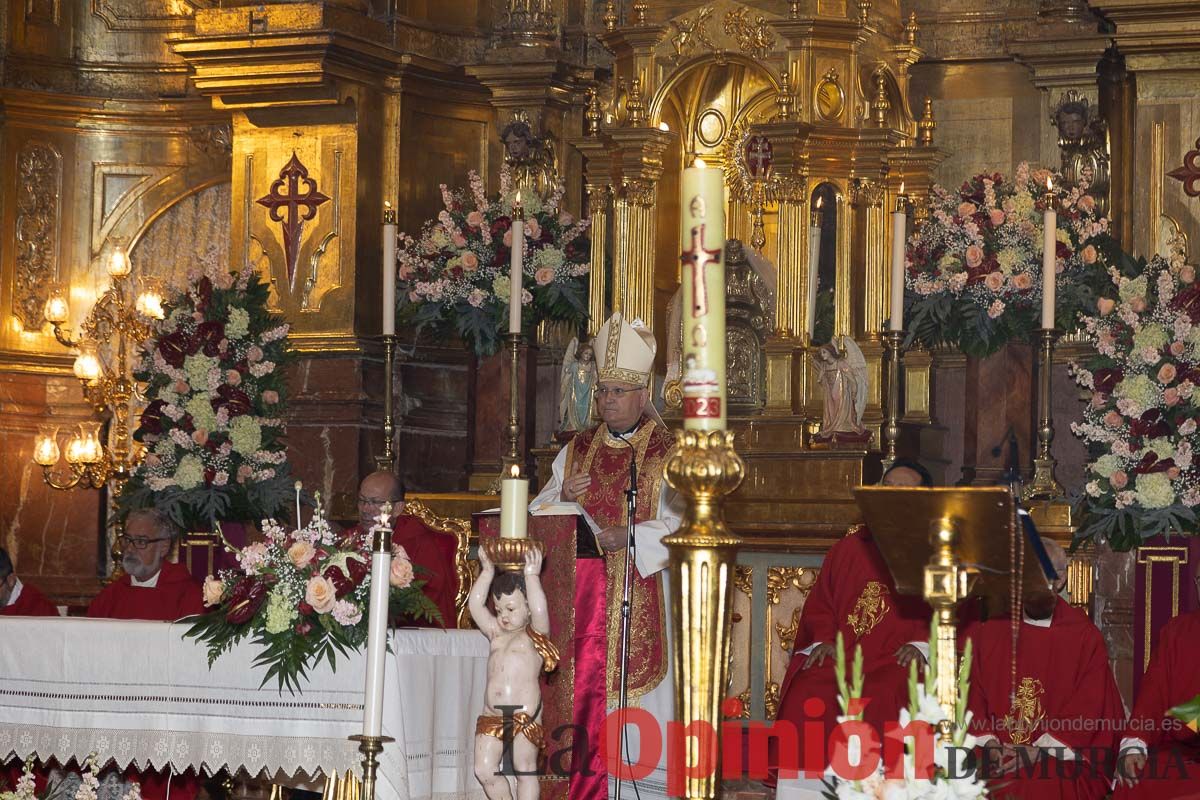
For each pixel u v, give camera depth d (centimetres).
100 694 999
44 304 1912
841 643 580
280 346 1583
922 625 1165
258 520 1553
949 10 1694
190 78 1761
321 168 1716
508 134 1733
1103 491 1291
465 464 1675
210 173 1920
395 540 1251
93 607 1323
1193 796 971
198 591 1331
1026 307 1425
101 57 1933
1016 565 624
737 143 1666
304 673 960
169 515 1498
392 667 952
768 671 1423
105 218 1930
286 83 1677
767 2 1603
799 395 1516
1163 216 1544
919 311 1442
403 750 945
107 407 1817
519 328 1448
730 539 552
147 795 1161
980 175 1498
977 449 1466
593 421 1579
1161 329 1280
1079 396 1450
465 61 1798
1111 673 1073
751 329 1550
